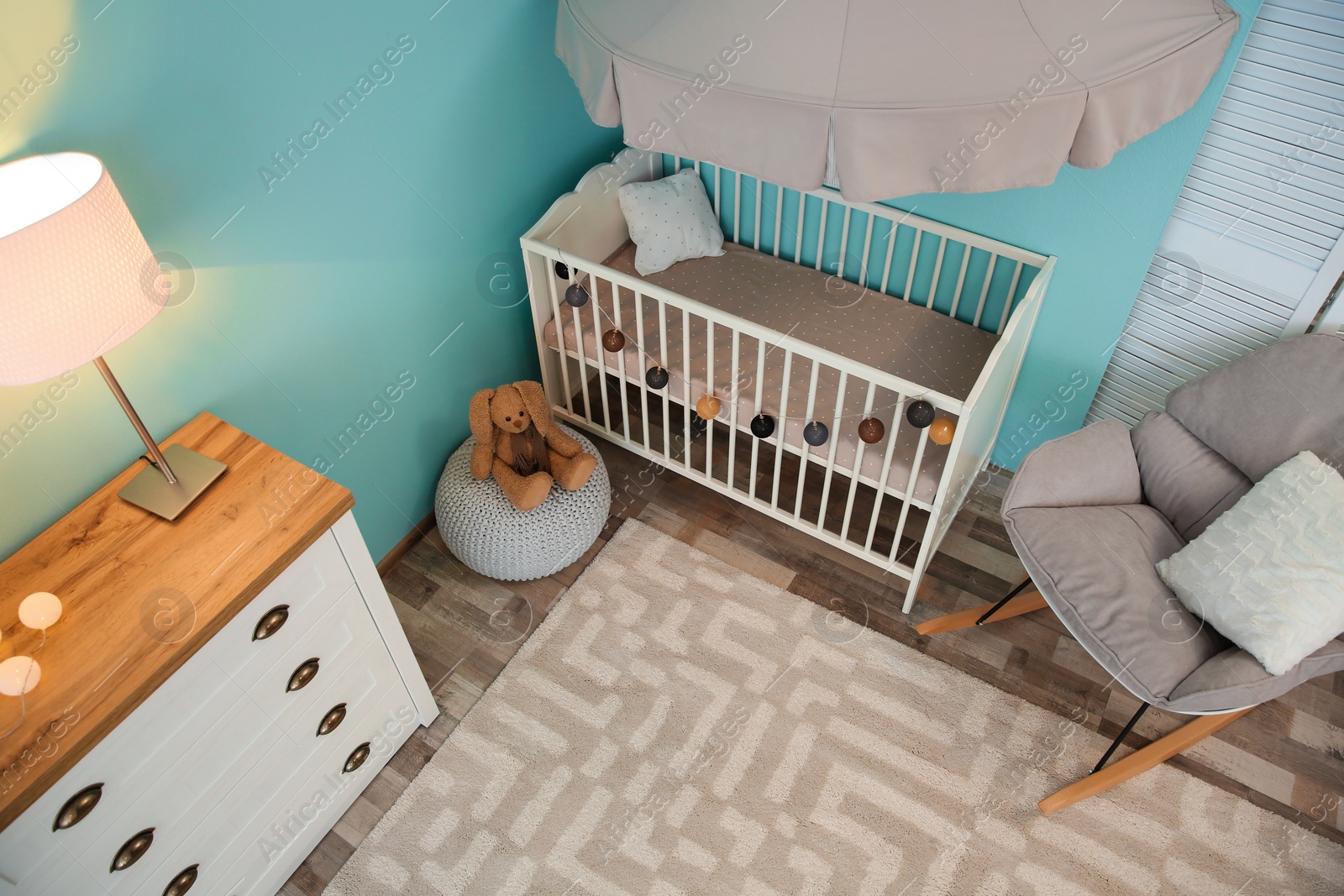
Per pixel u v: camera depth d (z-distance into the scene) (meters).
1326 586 1.98
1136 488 2.40
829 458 2.51
